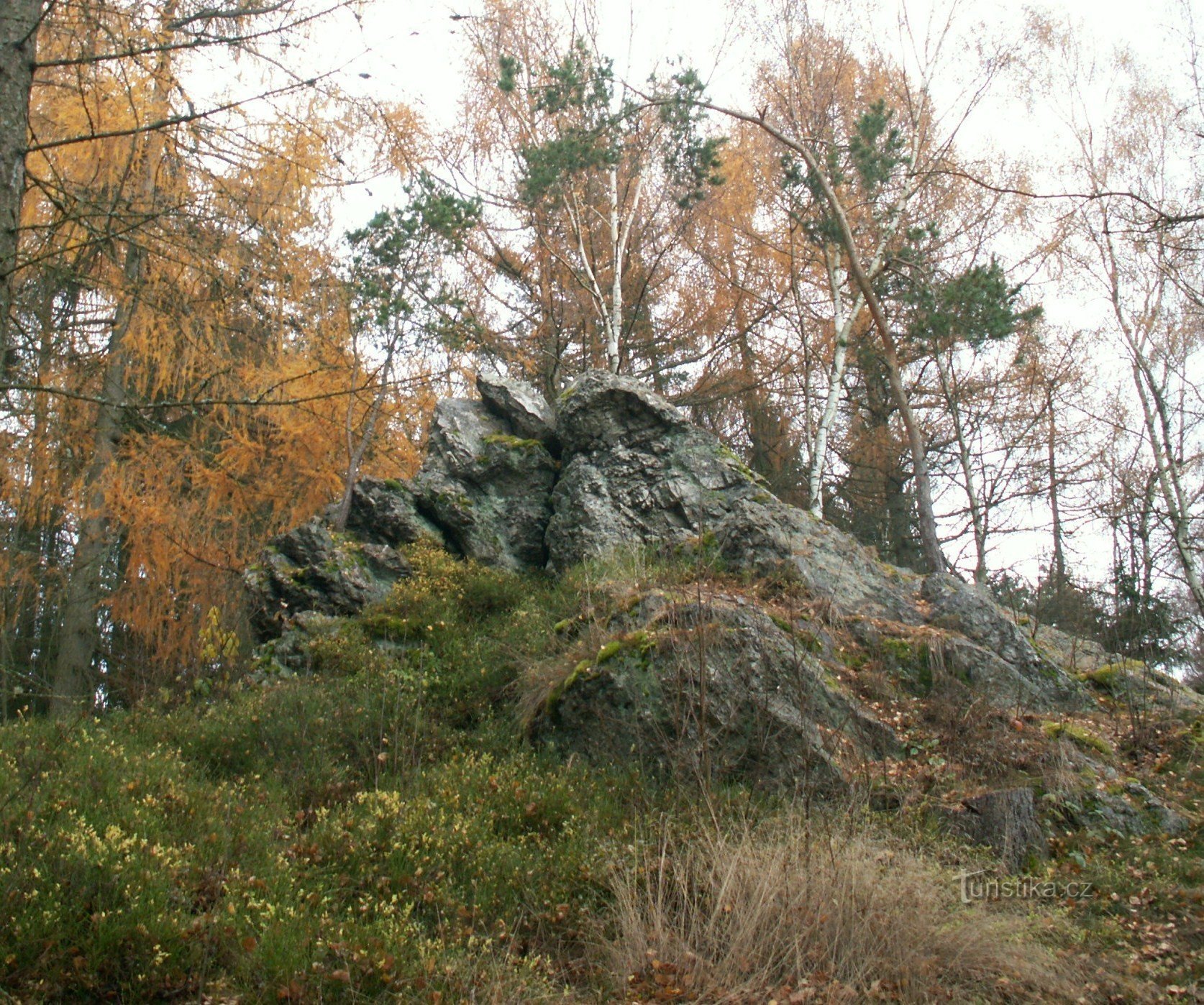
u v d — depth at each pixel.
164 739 8.28
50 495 11.44
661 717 8.02
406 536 12.22
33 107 7.88
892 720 8.46
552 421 13.39
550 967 5.41
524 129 17.22
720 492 11.82
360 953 4.91
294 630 10.95
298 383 10.79
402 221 12.91
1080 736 8.62
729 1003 4.98
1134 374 16.42
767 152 17.30
